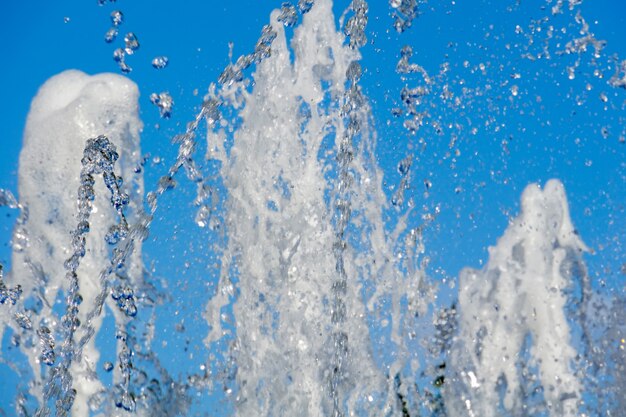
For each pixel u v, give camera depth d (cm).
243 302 277
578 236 288
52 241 291
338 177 277
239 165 284
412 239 280
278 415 269
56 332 285
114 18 295
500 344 276
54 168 295
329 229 276
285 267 276
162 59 282
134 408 261
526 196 290
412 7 291
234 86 284
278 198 281
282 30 287
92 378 262
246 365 272
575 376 275
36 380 279
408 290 277
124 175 292
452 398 270
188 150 269
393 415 266
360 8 285
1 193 295
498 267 281
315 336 271
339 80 285
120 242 258
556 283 282
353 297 272
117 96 296
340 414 266
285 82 286
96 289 284
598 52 311
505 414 271
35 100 306
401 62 289
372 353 270
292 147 283
